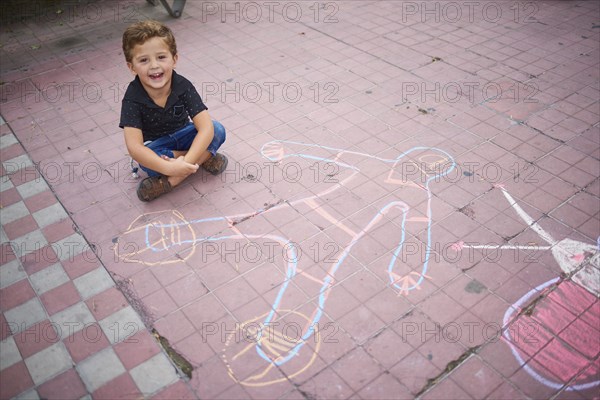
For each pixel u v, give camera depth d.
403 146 3.92
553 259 3.00
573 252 3.04
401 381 2.45
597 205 3.34
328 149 3.92
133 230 3.29
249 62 5.16
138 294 2.89
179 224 3.33
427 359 2.53
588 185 3.49
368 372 2.49
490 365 2.50
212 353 2.59
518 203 3.38
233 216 3.37
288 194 3.52
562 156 3.76
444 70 4.88
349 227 3.25
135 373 2.53
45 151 4.04
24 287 2.96
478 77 4.74
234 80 4.86
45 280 3.00
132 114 3.27
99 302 2.87
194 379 2.49
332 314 2.75
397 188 3.53
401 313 2.74
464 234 3.17
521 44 5.26
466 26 5.69
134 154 3.28
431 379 2.45
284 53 5.30
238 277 2.96
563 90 4.50
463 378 2.45
